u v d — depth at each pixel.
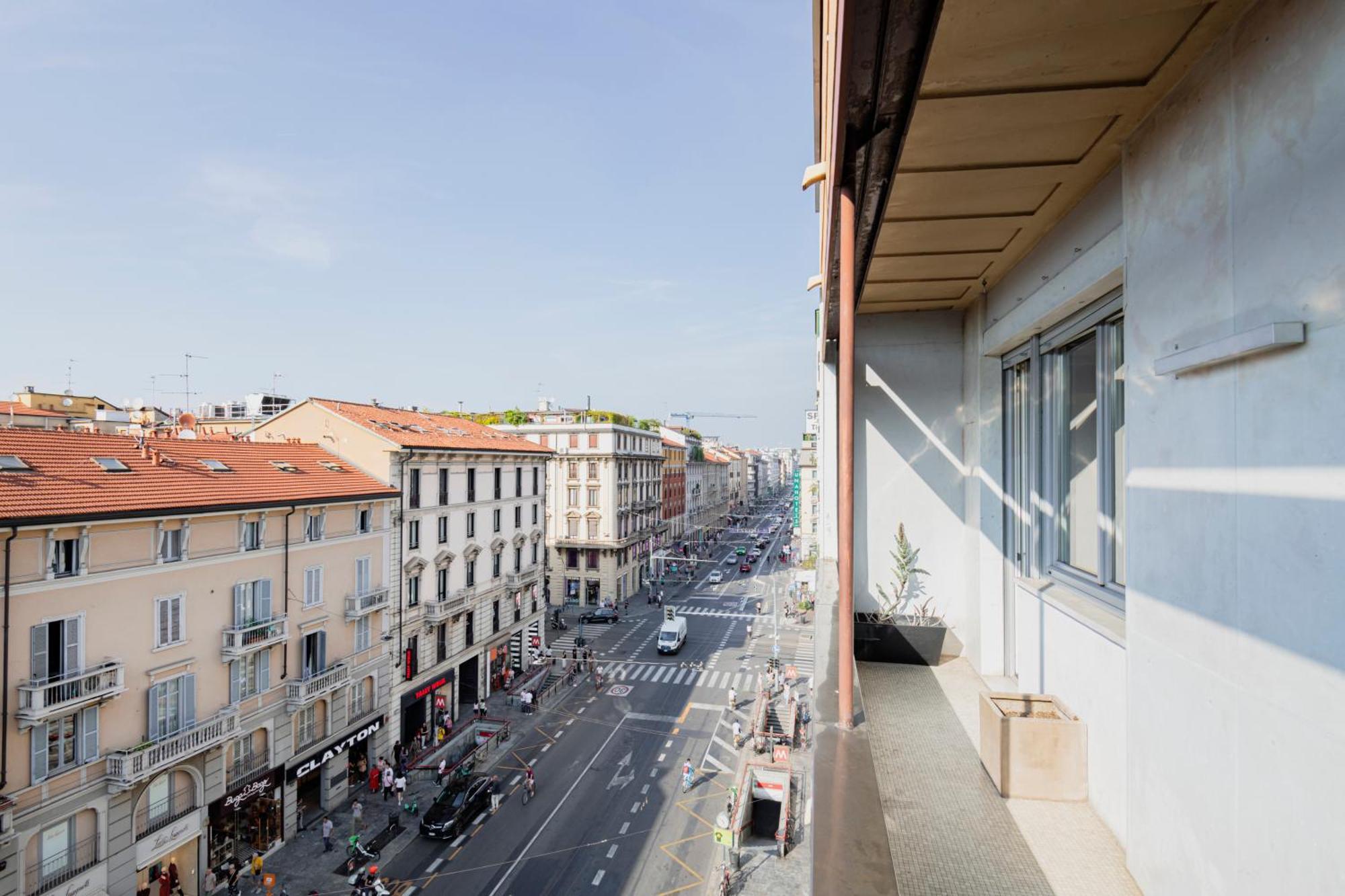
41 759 14.20
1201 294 2.67
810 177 3.51
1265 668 2.26
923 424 6.97
